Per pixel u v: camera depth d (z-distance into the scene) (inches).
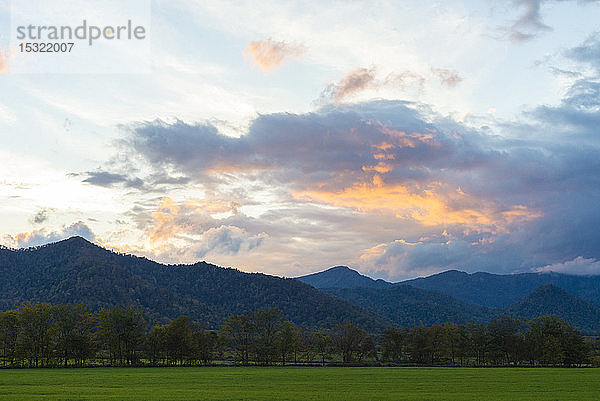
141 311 6131.9
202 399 2251.5
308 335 7573.8
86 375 3846.0
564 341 6122.1
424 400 2233.0
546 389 2746.1
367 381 3307.1
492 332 6417.3
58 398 2261.3
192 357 5757.9
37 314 5300.2
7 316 5187.0
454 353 6363.2
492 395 2454.5
